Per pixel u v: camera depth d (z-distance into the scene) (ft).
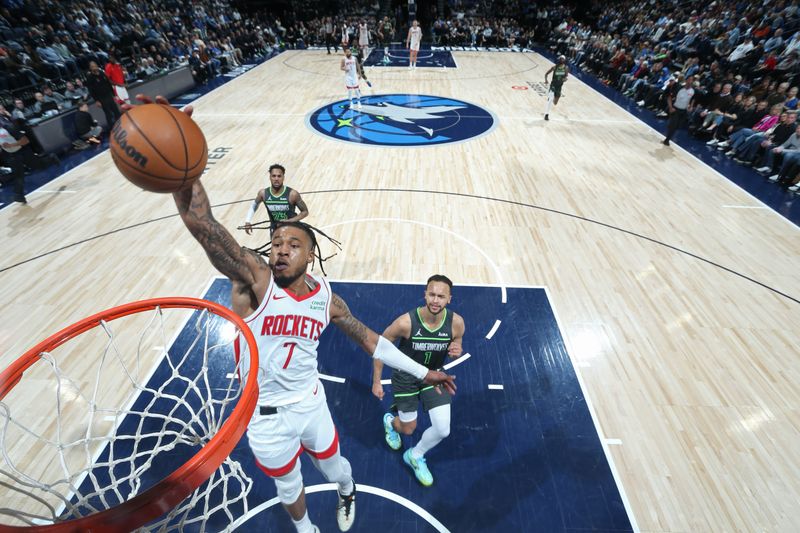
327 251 21.25
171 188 5.48
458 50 78.13
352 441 12.86
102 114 37.58
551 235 22.82
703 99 38.17
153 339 15.96
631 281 19.54
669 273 20.12
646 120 41.50
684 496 11.48
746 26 47.06
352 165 30.71
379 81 55.21
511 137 36.40
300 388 7.73
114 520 4.87
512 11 89.97
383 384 14.65
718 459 12.40
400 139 35.60
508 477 11.90
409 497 11.43
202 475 5.49
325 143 34.53
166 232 22.72
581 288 19.06
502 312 17.65
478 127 38.65
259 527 10.64
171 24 61.98
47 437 12.44
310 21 86.79
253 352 6.72
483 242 22.12
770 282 19.66
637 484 11.75
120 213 24.48
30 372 14.52
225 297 18.17
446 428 10.61
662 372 15.14
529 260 20.81
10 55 38.09
